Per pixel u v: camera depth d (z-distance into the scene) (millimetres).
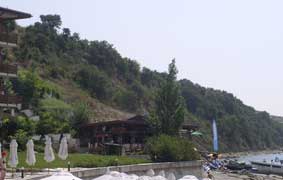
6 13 63469
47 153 47781
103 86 162375
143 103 173750
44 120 83500
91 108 142875
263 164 100500
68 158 58719
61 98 129750
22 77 100500
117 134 88250
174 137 76188
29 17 65312
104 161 57406
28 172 44406
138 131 88625
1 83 66062
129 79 187000
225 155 184250
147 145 74688
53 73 151750
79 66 167500
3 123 67750
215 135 97562
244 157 191125
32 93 100125
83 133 94688
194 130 102062
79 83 157750
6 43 63375
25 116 84938
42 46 161750
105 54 187500
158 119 85625
